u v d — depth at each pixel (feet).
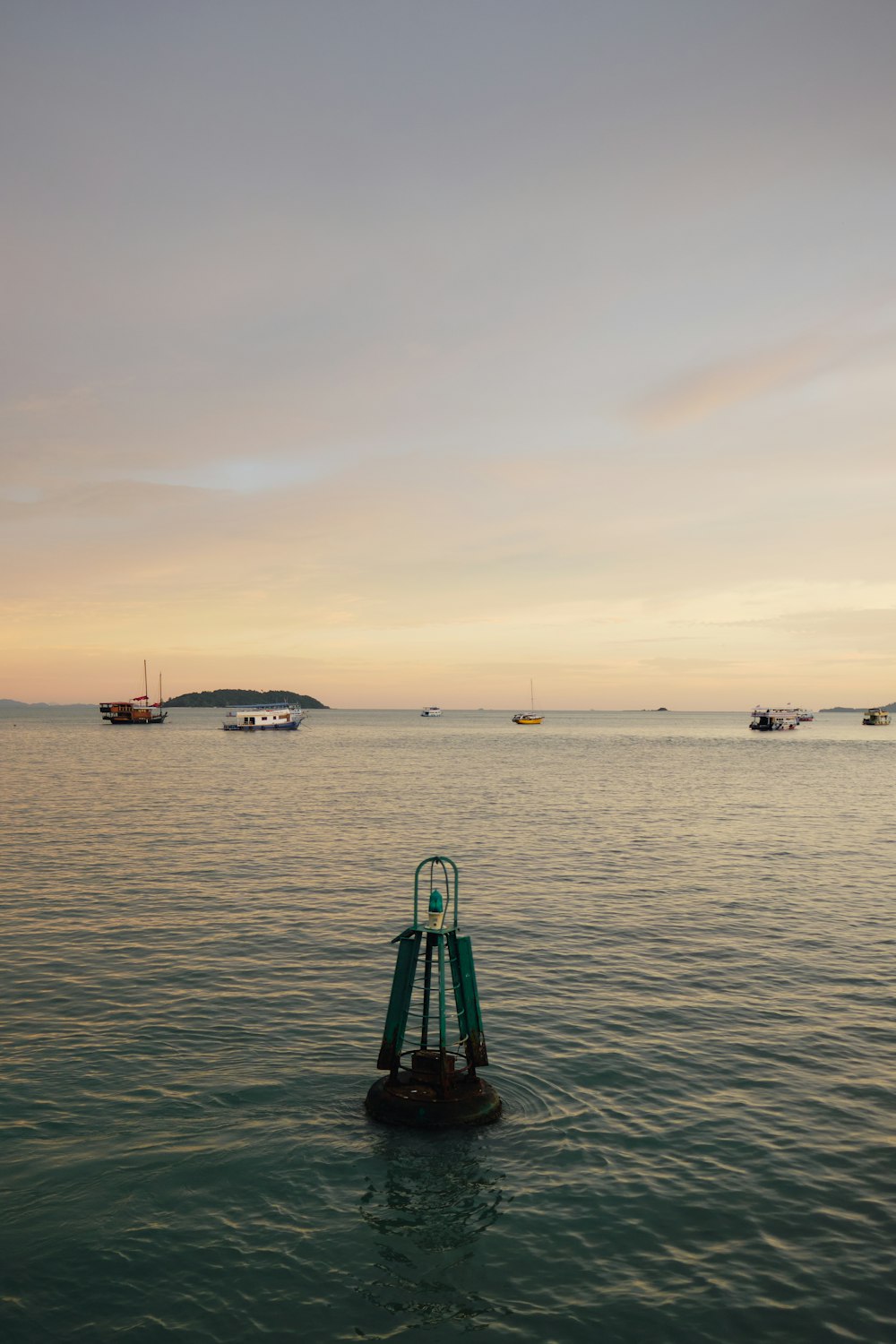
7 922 90.48
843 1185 42.32
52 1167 42.96
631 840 154.61
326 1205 40.52
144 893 105.19
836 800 230.48
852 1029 62.95
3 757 402.72
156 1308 33.63
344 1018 64.13
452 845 147.13
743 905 102.89
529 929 91.04
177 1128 47.11
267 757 435.12
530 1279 35.63
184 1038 59.72
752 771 357.82
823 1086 53.36
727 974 75.97
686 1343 32.01
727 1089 52.90
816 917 97.19
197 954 79.71
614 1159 44.70
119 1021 62.80
